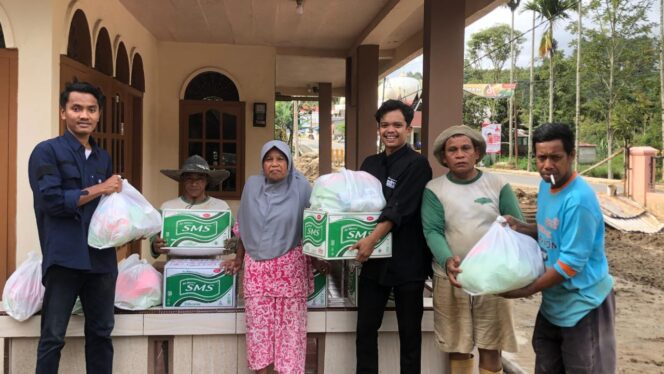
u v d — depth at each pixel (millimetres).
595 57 23562
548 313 2232
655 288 6941
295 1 6023
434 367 3119
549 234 2182
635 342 4805
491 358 2676
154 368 3068
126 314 2947
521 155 35812
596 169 23906
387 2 6133
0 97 3977
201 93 7883
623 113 22781
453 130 2557
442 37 5164
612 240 9977
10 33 3949
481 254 2221
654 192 12469
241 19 6652
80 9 4551
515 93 34500
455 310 2639
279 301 2695
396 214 2482
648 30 22484
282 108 46594
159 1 5828
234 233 3125
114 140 5586
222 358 3057
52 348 2488
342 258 2512
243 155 7875
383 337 3127
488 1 5730
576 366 2139
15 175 3990
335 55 8898
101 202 2514
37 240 4020
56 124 4090
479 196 2539
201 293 3012
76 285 2535
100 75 5020
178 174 3404
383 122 2668
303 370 2762
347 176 2604
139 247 6395
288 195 2715
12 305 2805
